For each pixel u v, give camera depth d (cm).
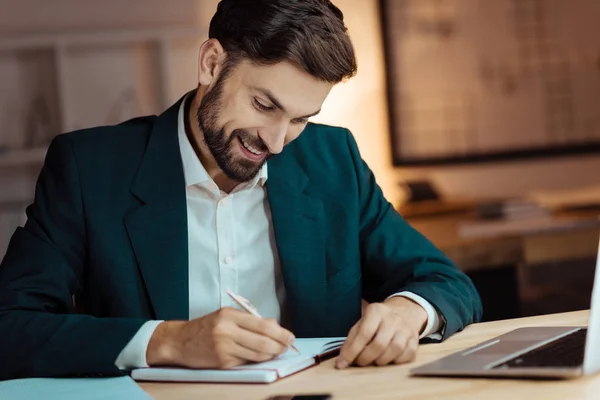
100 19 511
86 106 508
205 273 200
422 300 176
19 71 498
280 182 205
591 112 567
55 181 196
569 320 182
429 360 158
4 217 497
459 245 412
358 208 211
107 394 147
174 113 202
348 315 204
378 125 552
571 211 478
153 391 149
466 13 558
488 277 420
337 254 205
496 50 561
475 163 561
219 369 154
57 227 192
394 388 139
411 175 556
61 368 162
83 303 200
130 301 191
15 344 167
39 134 499
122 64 511
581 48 568
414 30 553
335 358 164
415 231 214
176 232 194
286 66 171
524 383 136
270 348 154
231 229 202
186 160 198
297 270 201
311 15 171
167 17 519
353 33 549
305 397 135
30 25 503
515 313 420
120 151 200
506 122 563
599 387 131
